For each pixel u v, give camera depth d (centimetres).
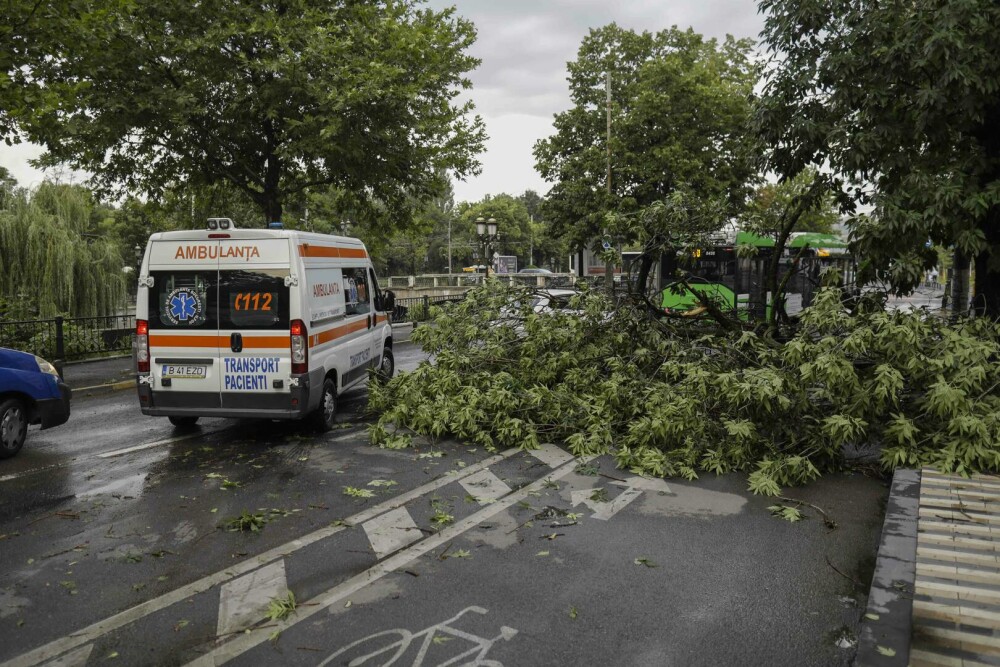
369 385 938
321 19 1487
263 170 1694
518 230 10350
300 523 556
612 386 812
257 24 1380
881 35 851
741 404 703
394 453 771
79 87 1109
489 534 531
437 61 1627
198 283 804
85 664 357
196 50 1392
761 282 2014
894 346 680
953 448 628
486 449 783
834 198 996
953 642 343
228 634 385
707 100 2631
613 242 1061
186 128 1395
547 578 454
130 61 1373
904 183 831
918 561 431
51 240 1880
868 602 381
